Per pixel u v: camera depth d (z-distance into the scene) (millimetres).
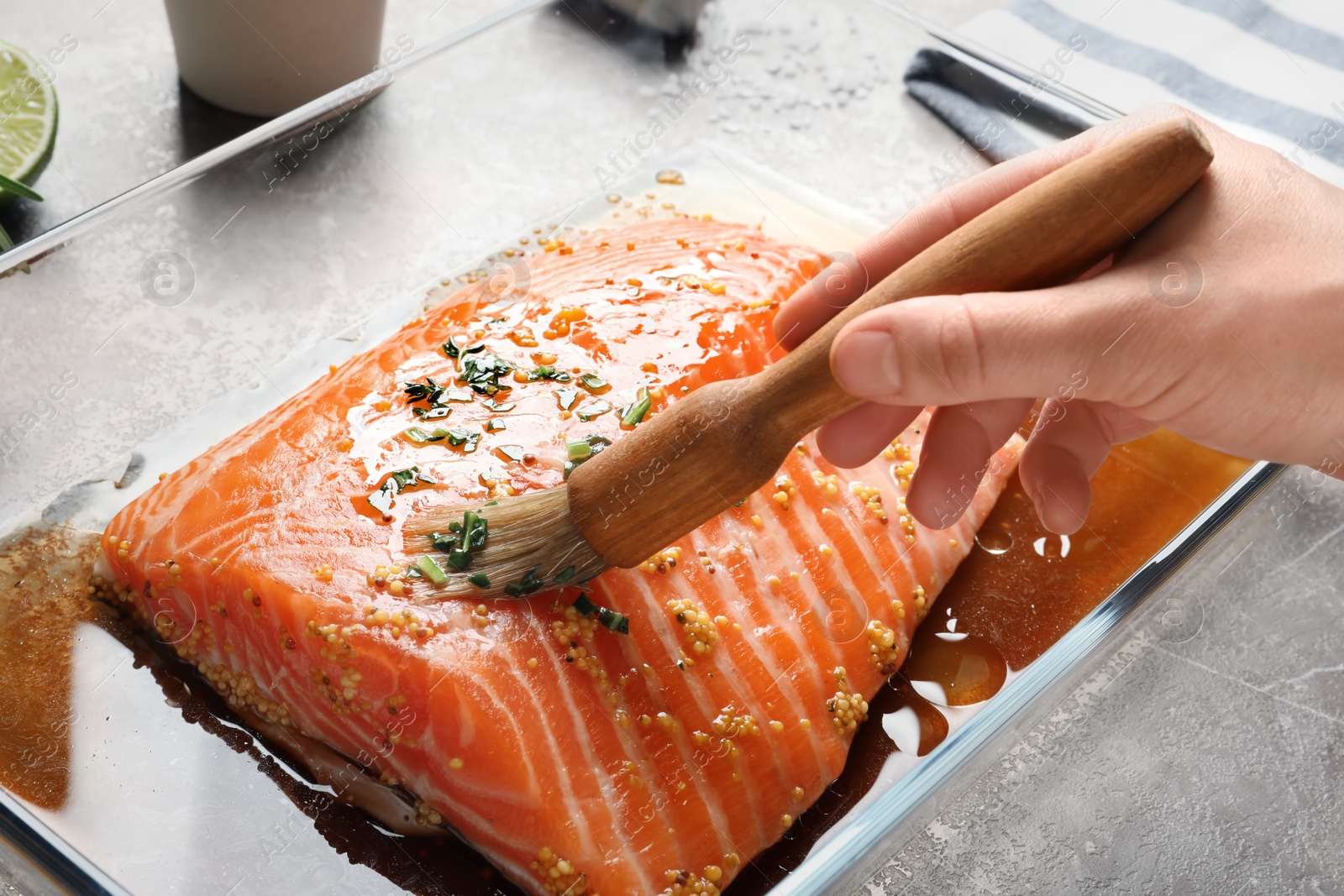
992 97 608
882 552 493
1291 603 526
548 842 425
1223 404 455
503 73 592
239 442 482
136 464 515
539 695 430
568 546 428
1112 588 513
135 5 673
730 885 443
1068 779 483
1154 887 465
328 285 563
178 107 638
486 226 595
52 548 492
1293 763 491
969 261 404
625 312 498
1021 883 462
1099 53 676
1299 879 469
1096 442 512
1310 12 691
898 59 617
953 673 490
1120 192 387
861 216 624
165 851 434
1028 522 527
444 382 478
